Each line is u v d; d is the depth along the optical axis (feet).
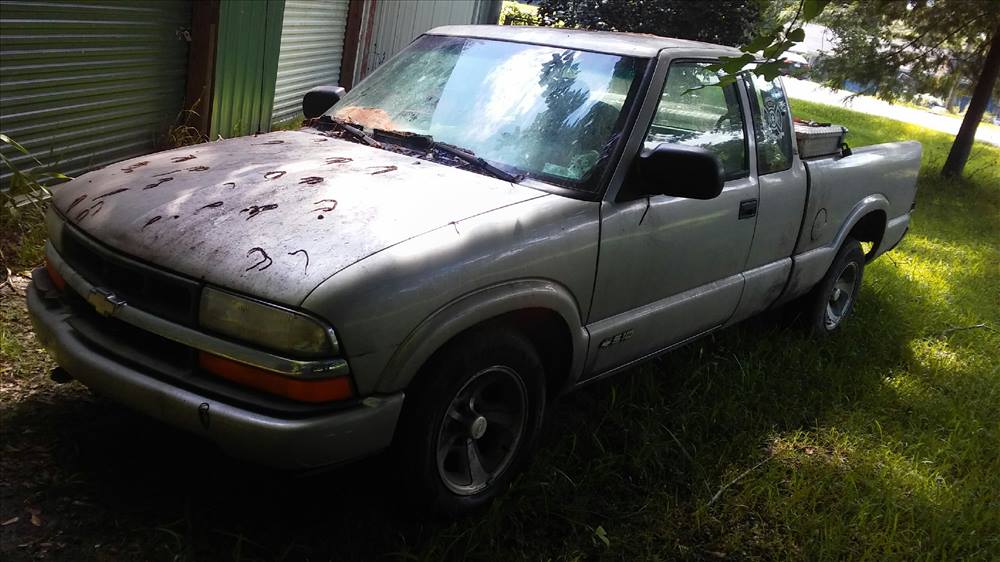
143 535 9.27
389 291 8.68
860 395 16.19
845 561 11.08
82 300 9.80
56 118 18.45
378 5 35.04
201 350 8.66
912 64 44.47
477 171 11.42
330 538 9.80
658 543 10.91
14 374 11.84
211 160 11.18
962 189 44.39
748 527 11.49
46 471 9.99
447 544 9.87
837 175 16.87
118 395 9.00
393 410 8.94
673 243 12.51
